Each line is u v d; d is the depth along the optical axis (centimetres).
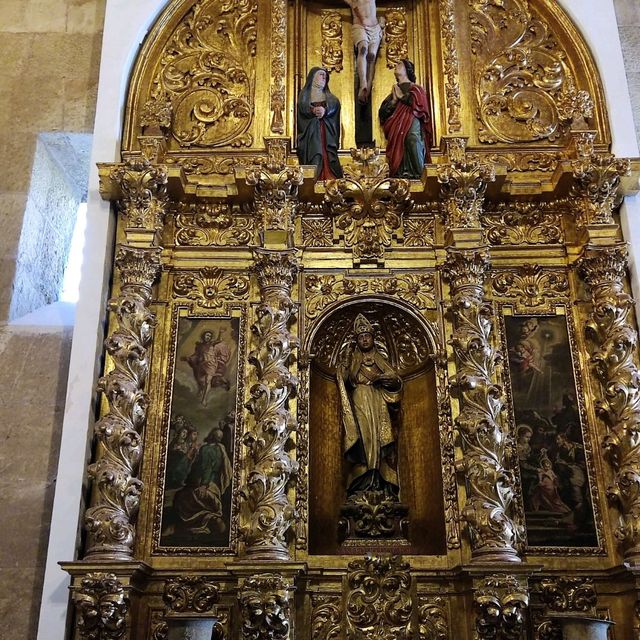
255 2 727
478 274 606
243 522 551
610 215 618
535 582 541
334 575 548
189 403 593
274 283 607
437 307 622
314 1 742
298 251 636
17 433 616
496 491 539
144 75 694
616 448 557
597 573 541
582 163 619
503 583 510
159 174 612
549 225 646
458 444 572
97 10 757
